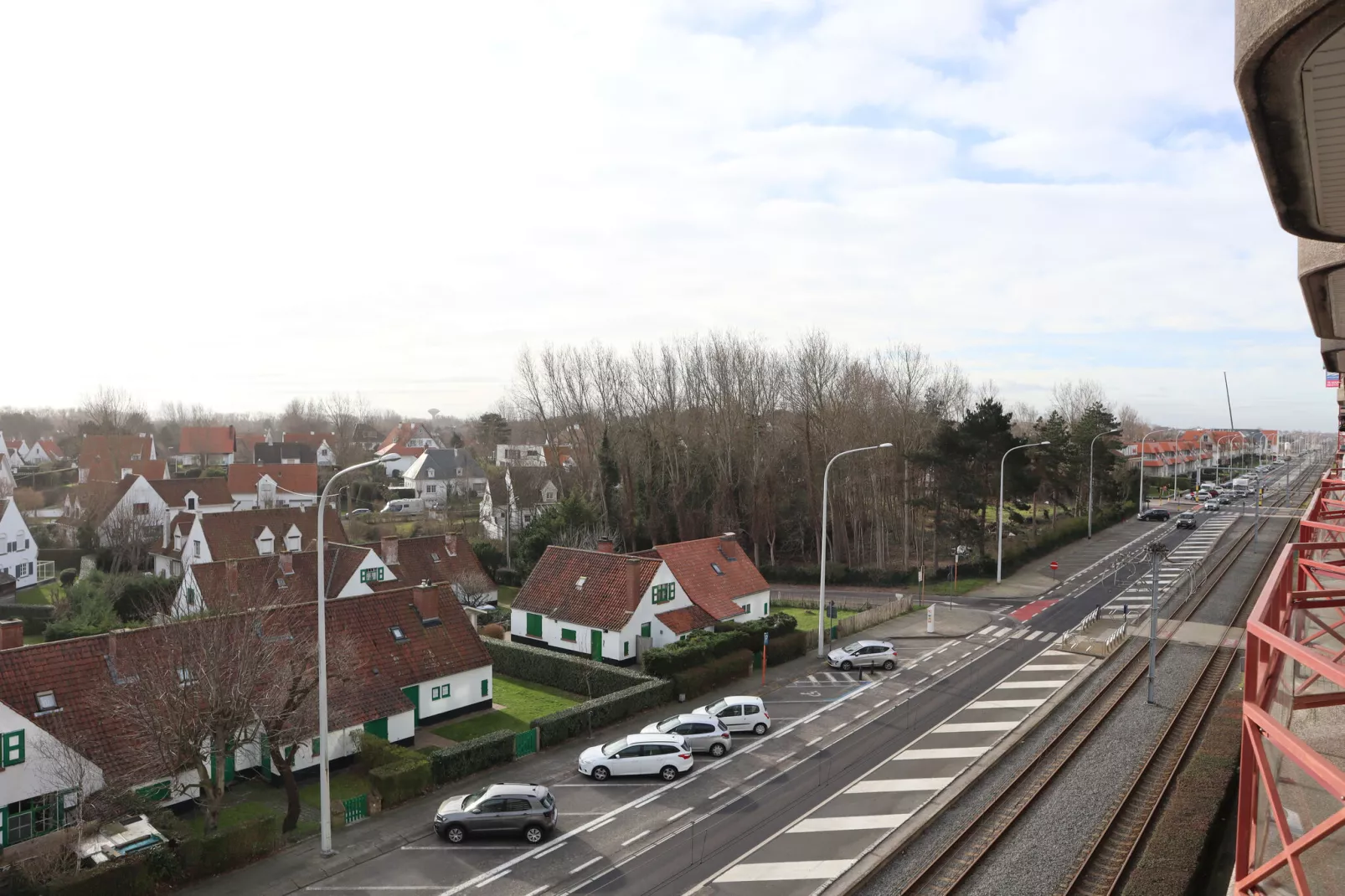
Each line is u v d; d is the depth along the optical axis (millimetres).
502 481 86438
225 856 21141
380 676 30938
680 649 35656
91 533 66375
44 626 49594
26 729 22500
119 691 24000
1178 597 51469
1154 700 32062
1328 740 19406
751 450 68938
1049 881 19250
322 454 128500
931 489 64875
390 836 23062
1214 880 19156
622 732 31109
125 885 19391
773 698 34625
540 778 26922
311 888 20406
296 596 42656
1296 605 11133
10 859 21094
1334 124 6324
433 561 50938
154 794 24188
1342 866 13922
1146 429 174625
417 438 157000
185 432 115375
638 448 69562
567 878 20578
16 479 102625
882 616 47531
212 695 22156
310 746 27672
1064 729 29406
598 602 41219
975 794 24328
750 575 48594
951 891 18844
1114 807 23000
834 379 70938
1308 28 5012
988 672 37188
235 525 57812
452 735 31719
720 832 22656
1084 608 49906
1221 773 23719
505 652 39625
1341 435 51156
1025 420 152875
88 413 133500
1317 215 8000
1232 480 123125
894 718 31281
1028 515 87375
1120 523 85062
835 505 67688
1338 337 13031
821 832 22250
